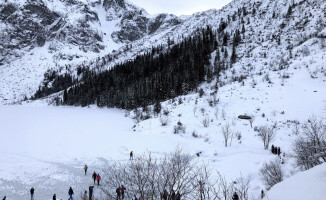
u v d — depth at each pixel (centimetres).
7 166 3781
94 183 3128
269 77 8038
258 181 2836
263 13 16175
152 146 4806
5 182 3244
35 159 4178
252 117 5975
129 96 12444
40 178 3453
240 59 12131
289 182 683
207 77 11506
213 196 1440
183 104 7644
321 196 557
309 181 646
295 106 5941
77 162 4094
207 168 3416
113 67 19225
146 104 9831
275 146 4325
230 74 10938
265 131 4691
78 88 16262
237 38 13975
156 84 12106
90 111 11788
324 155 1162
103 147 4831
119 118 9044
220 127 5694
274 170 2623
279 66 8831
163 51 19175
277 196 623
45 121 7988
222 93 7775
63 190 3111
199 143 4975
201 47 14500
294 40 11712
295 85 7019
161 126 6228
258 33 14200
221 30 16425
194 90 10819
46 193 3022
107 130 6481
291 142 4147
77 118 8950
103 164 3966
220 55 13300
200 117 6419
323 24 11438
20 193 2998
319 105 5650
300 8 14112
